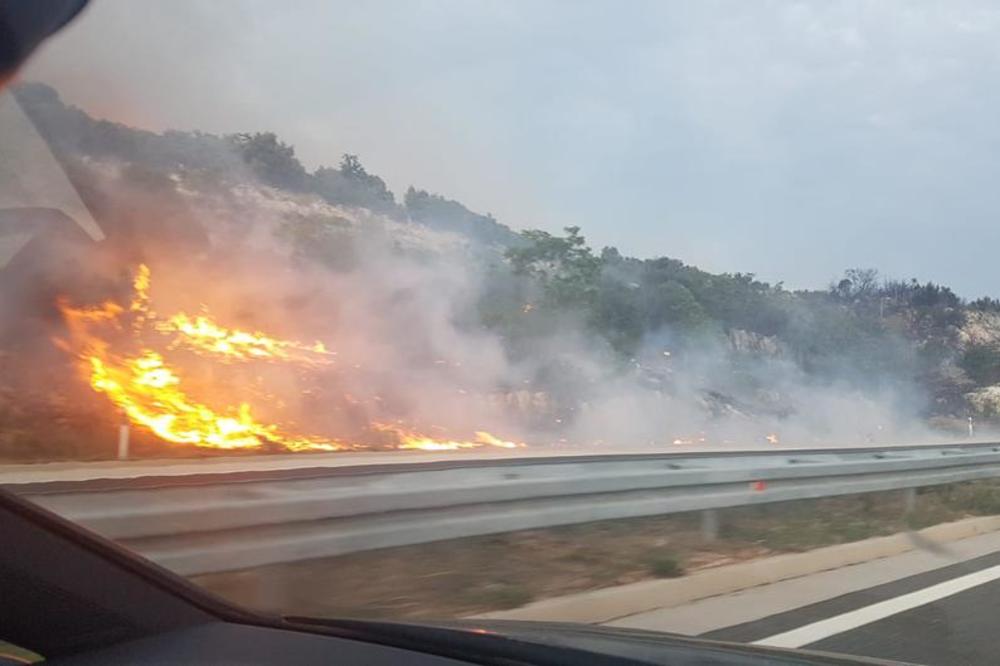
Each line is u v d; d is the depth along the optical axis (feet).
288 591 21.75
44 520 11.55
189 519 18.25
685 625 24.21
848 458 46.11
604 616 24.21
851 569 33.50
